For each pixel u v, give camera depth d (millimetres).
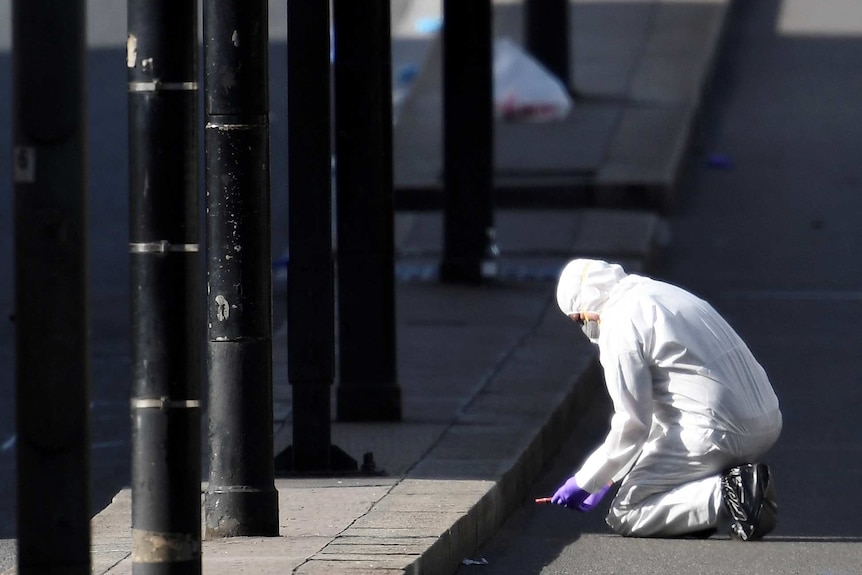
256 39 24266
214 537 24328
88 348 16078
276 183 68062
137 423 18344
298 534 24453
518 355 41188
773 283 55156
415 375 38781
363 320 34125
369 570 21828
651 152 67125
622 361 26219
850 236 61625
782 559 25812
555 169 64625
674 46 84625
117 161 72625
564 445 35906
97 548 24297
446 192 52312
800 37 94125
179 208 18219
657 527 27141
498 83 72625
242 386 24484
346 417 34125
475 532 26516
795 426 37312
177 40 18156
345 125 34094
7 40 92750
